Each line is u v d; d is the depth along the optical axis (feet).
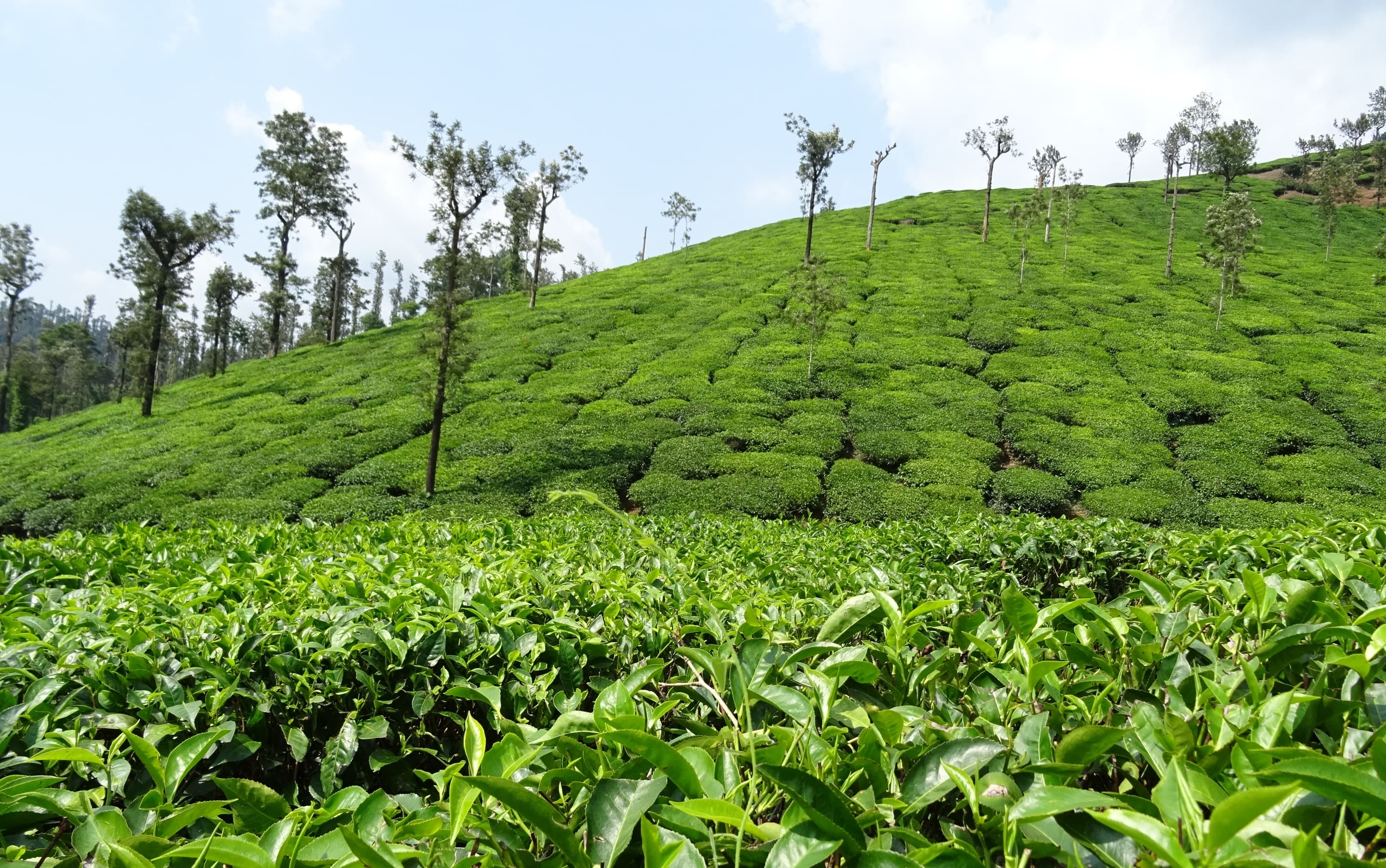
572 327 124.57
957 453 71.87
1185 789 3.44
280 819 5.16
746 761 5.32
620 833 4.01
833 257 161.27
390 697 9.21
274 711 8.97
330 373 122.62
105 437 105.19
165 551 18.76
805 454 73.10
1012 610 6.25
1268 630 7.17
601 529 27.25
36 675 8.60
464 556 17.25
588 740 5.84
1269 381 91.66
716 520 33.47
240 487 71.31
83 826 5.04
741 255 178.60
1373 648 4.96
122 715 7.90
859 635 8.93
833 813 3.89
